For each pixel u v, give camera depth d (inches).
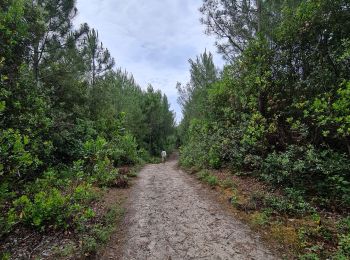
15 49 356.8
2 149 212.8
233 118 476.4
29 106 347.3
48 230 217.9
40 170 380.5
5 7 339.0
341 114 262.2
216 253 190.1
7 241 201.3
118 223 249.3
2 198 217.0
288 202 260.8
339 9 309.0
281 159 303.4
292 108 354.6
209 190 362.3
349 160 271.9
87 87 688.4
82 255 182.7
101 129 665.0
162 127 1699.1
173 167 737.0
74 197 240.4
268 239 208.1
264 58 387.9
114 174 404.8
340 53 299.4
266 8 515.2
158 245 204.4
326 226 212.7
